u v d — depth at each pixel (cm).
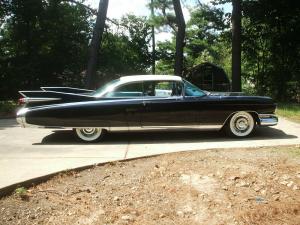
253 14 2489
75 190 491
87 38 3272
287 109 1499
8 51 2998
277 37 2639
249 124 848
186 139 842
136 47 4178
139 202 449
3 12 2836
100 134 828
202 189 482
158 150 720
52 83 3155
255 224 392
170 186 495
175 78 842
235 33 2183
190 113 826
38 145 802
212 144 773
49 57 2994
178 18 2411
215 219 404
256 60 3161
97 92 857
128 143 808
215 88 3812
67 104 807
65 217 413
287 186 486
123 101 812
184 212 422
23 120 805
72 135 922
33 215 417
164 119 822
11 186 486
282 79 2714
